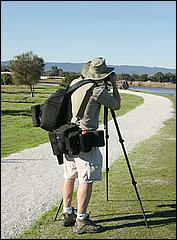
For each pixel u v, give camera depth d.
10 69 57.44
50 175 9.70
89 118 5.67
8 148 14.35
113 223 6.25
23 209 7.07
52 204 7.33
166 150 13.28
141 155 12.36
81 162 5.69
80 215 5.86
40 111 6.01
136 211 6.81
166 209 6.93
